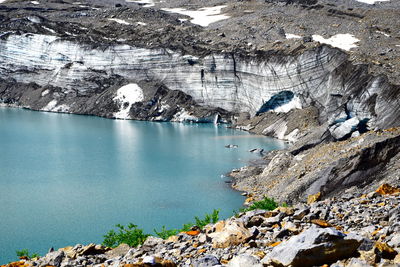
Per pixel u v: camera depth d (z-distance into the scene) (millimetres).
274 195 48688
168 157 73188
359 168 44094
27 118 111375
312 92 93812
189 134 94938
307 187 45219
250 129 100438
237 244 16516
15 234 41344
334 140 75562
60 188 55719
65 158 71125
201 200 51406
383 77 77000
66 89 126188
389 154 43969
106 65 122562
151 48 117812
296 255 12844
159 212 47469
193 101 114312
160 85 117125
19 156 72000
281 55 99438
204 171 64438
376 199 21562
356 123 75375
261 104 103250
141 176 61562
